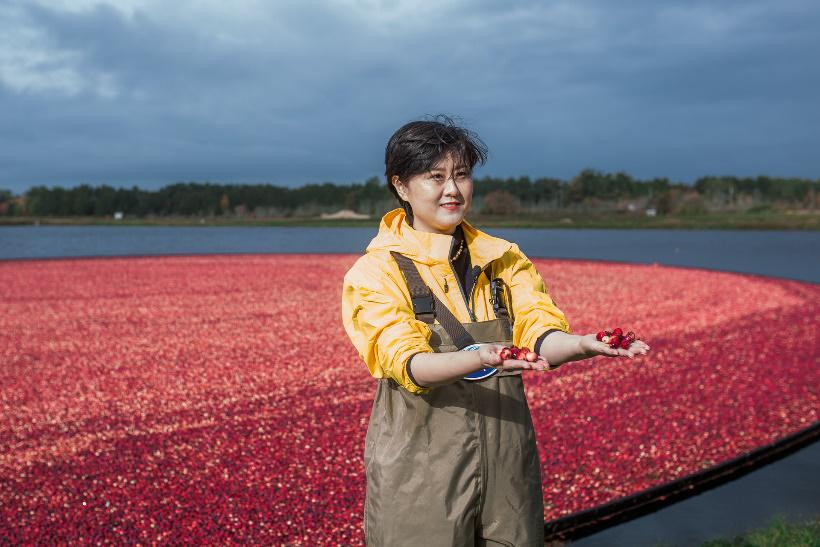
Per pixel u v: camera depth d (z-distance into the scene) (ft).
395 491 6.27
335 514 15.39
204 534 14.56
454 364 5.29
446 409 6.23
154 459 18.97
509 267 6.93
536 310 6.53
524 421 6.58
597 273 72.38
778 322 39.88
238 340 37.45
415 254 6.40
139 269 82.23
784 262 90.22
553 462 18.12
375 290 6.23
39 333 40.37
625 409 22.68
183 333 39.86
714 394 24.34
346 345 35.63
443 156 6.38
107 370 30.40
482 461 6.26
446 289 6.45
